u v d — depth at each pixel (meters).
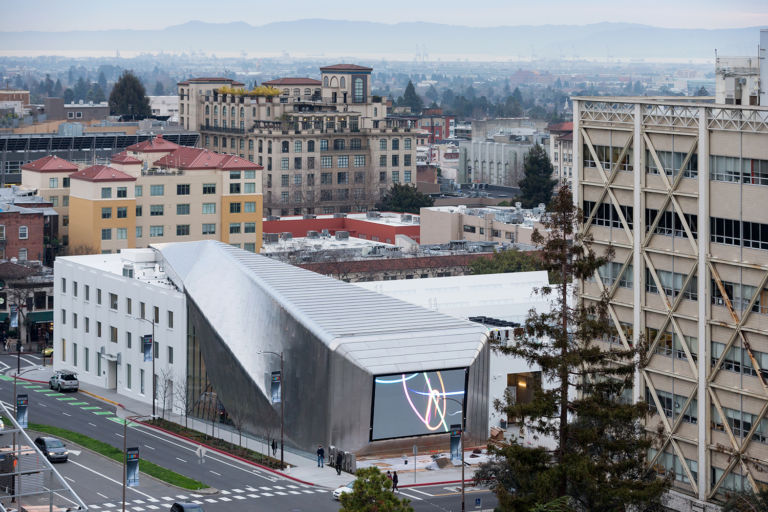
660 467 123.94
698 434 122.75
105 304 194.62
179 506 124.75
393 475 141.75
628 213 127.31
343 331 154.75
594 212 130.88
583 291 132.38
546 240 106.81
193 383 175.88
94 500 133.75
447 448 157.75
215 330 169.62
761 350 116.56
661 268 124.81
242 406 166.12
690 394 123.06
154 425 171.00
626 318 128.88
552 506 98.25
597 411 101.75
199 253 185.88
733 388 119.19
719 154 118.25
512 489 119.56
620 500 103.12
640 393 128.00
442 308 192.12
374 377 151.75
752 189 115.62
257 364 163.75
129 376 189.38
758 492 113.38
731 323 118.62
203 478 144.38
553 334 104.31
